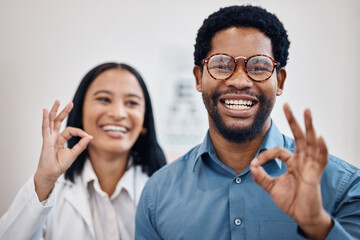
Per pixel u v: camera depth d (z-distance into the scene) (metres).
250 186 1.04
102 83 1.68
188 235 1.05
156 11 2.74
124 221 1.64
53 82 2.76
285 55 1.12
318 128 2.59
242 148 1.08
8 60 2.76
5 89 2.75
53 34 2.76
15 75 2.76
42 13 2.76
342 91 2.58
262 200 1.02
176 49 2.71
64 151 1.16
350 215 0.92
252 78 1.01
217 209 1.05
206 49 1.10
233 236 1.01
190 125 2.66
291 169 0.82
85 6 2.76
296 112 2.60
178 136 2.67
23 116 2.76
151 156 1.84
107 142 1.66
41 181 1.15
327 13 2.60
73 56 2.76
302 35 2.62
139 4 2.74
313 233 0.81
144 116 1.84
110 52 2.75
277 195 0.83
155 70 2.72
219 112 1.04
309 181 0.78
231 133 1.03
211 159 1.14
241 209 1.02
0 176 2.74
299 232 0.83
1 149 2.74
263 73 1.01
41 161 1.13
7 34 2.76
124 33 2.75
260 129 1.06
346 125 2.57
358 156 2.56
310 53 2.61
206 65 1.05
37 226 1.20
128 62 2.74
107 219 1.62
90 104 1.69
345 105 2.58
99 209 1.65
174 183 1.16
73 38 2.76
